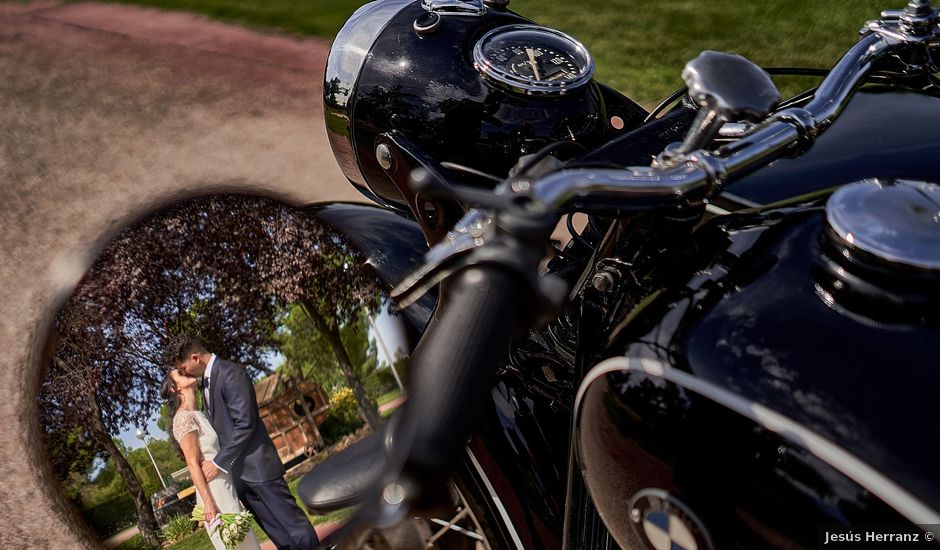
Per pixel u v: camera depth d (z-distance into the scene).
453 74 1.92
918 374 1.13
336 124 2.10
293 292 1.73
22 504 2.72
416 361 0.85
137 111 6.04
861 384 1.14
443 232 1.84
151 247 1.75
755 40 5.93
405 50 1.99
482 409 0.83
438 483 0.80
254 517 1.66
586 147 1.85
